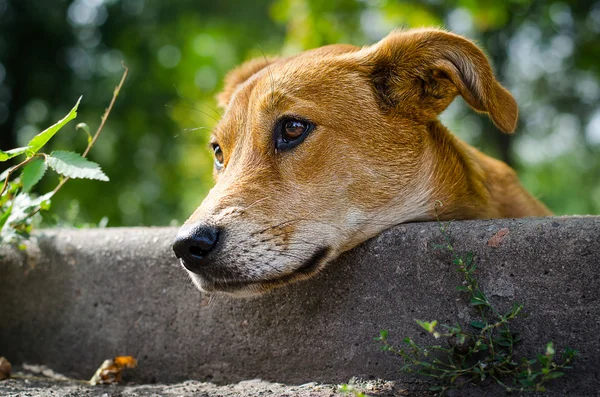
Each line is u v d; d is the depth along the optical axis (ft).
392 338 2.49
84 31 8.14
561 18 6.70
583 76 7.99
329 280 2.58
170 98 9.00
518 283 2.36
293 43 6.07
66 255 3.00
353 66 2.70
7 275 3.10
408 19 5.65
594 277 2.29
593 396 2.29
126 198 9.25
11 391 2.63
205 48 11.05
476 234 2.41
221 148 2.80
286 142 2.62
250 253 2.49
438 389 2.38
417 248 2.47
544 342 2.34
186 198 10.53
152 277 2.85
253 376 2.68
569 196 12.96
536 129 9.58
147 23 8.89
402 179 2.66
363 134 2.64
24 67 7.44
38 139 2.58
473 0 5.25
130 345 2.88
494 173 3.06
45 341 3.03
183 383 2.72
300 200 2.56
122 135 8.66
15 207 2.82
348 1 5.84
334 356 2.56
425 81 2.68
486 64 2.59
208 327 2.76
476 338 2.38
